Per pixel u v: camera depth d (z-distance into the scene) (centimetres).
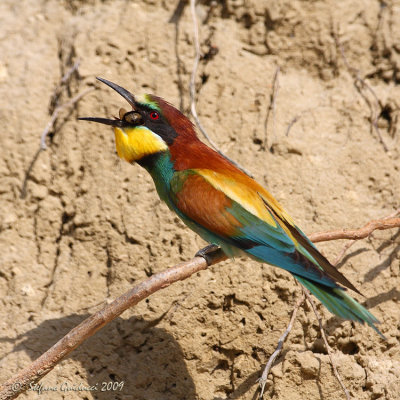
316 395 902
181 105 1123
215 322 954
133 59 1152
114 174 1060
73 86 1125
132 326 948
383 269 980
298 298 952
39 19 1206
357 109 1123
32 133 1091
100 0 1222
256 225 884
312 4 1191
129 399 922
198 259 815
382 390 902
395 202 1041
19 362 917
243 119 1103
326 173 1059
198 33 1180
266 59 1173
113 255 1008
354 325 938
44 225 1042
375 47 1177
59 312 973
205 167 920
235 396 933
